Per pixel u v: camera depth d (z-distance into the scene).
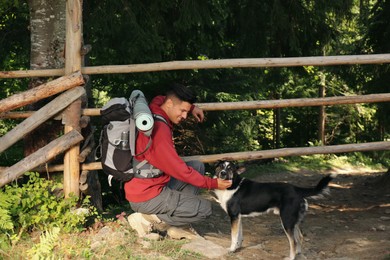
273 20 11.18
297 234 5.38
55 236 4.40
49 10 6.39
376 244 5.72
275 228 6.67
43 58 6.41
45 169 5.49
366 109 24.89
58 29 6.41
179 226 5.00
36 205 5.09
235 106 5.62
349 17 13.03
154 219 4.75
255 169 14.73
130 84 13.70
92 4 10.27
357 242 5.88
